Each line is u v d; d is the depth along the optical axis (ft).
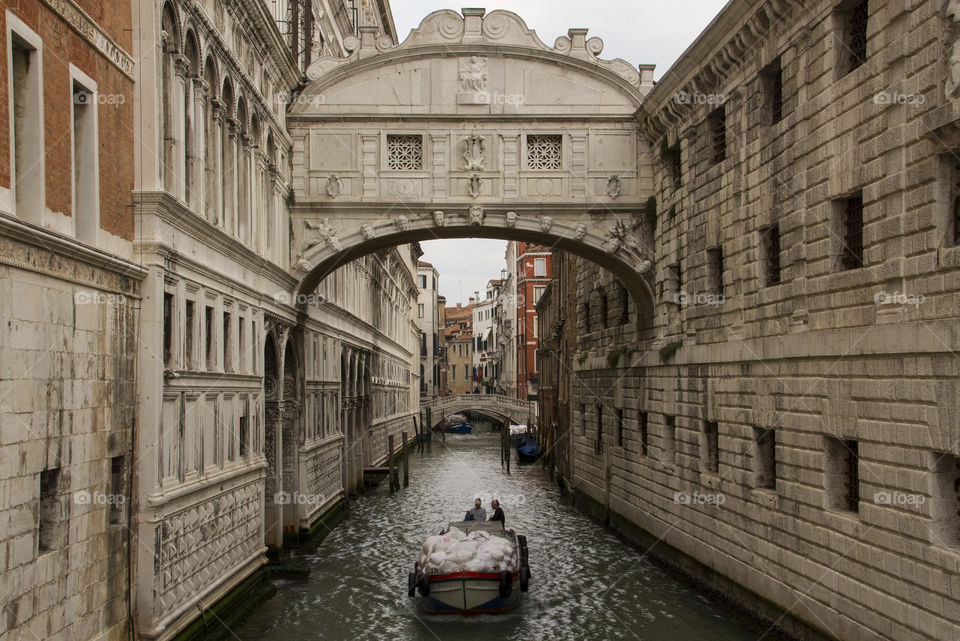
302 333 71.46
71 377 32.42
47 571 30.73
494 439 221.87
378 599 57.88
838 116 40.98
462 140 68.33
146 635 37.96
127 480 37.42
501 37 68.54
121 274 36.52
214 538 46.88
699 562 57.82
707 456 57.57
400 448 165.78
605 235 68.74
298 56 74.49
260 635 49.96
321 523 79.51
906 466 35.24
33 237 29.25
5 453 27.94
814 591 42.37
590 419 91.76
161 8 39.63
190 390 43.06
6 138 28.43
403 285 181.78
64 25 32.32
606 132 68.90
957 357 32.07
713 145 57.36
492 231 71.41
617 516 79.66
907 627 35.09
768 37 48.26
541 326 170.30
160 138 39.70
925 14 34.24
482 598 53.11
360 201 67.72
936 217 33.78
